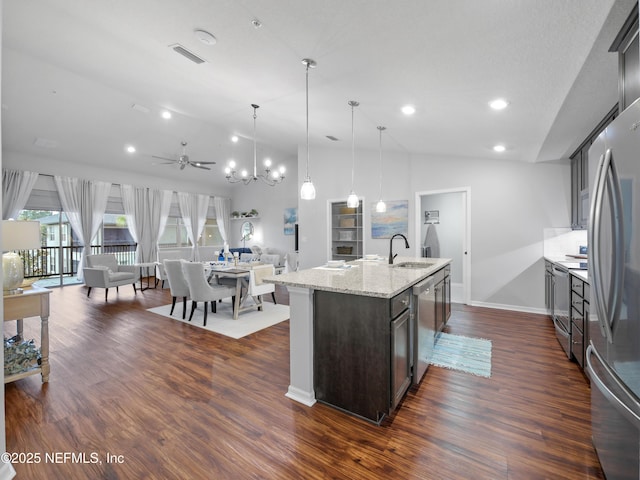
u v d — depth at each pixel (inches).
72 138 231.3
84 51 133.7
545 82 81.7
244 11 75.4
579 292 102.4
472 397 87.4
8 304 90.0
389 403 75.5
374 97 112.0
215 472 61.1
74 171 266.8
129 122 226.4
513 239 180.2
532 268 175.8
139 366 108.3
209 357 116.2
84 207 270.4
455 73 84.0
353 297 80.0
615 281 50.9
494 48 69.9
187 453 66.3
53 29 121.0
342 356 82.0
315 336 86.6
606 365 55.3
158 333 143.4
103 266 231.5
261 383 96.7
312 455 65.6
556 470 60.7
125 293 239.5
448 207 233.1
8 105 184.7
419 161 208.4
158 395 89.4
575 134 122.9
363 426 75.4
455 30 65.5
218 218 386.3
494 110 105.0
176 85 146.3
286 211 351.9
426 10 60.8
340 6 65.0
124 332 144.9
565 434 71.2
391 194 219.6
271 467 62.3
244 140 282.2
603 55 67.8
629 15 55.7
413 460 63.8
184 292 169.0
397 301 80.6
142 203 310.2
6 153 230.4
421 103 109.7
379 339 76.6
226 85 131.0
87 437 71.2
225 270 173.5
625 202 47.9
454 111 112.0
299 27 76.7
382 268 123.9
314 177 255.3
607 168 53.6
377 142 189.9
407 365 87.8
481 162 188.1
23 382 96.7
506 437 70.6
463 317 165.8
